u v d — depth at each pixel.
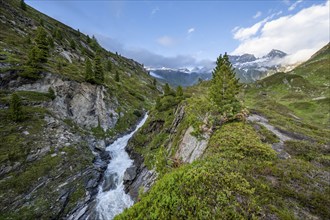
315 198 10.09
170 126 40.22
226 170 12.09
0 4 77.94
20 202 23.50
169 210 9.48
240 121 23.88
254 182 11.01
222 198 9.49
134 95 87.81
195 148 23.77
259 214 8.88
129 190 31.34
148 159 35.53
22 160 27.66
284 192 10.54
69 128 42.16
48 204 25.17
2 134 29.38
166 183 11.31
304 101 70.81
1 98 35.91
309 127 30.50
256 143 16.81
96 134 50.31
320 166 15.44
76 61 80.44
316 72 126.44
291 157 16.70
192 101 37.28
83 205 28.09
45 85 46.81
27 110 37.06
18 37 64.62
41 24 90.81
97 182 33.41
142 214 9.73
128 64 161.50
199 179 10.77
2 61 43.03
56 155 32.16
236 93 30.17
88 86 57.56
